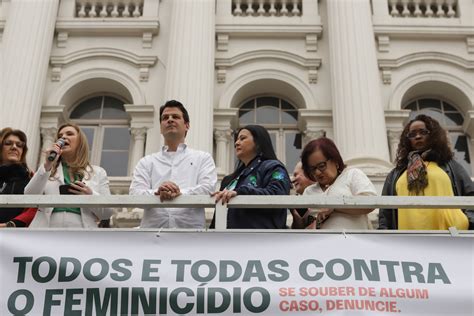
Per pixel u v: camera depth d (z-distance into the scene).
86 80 13.70
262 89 13.91
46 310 4.28
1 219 5.77
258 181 5.30
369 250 4.48
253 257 4.44
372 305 4.26
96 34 14.18
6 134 6.31
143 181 5.77
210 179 5.71
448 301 4.29
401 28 14.05
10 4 14.17
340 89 12.62
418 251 4.48
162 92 13.47
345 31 13.24
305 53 13.97
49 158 5.36
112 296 4.31
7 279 4.38
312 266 4.41
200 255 4.45
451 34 14.02
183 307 4.27
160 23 14.32
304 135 13.29
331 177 5.49
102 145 13.45
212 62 13.37
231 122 13.18
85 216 5.53
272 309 4.25
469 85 13.62
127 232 4.54
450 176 5.55
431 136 5.67
